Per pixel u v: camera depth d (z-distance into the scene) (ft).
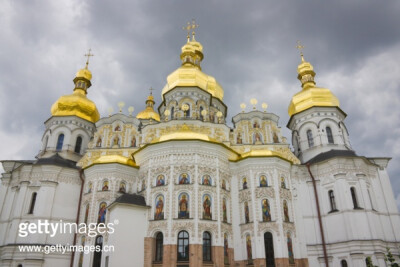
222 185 124.36
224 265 112.47
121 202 112.88
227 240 117.70
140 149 131.95
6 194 144.77
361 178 130.62
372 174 140.46
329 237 127.65
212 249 110.83
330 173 136.05
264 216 119.96
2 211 140.46
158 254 111.24
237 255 118.73
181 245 108.78
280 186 126.41
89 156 151.84
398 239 129.08
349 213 124.57
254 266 112.98
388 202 135.95
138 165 134.82
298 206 132.46
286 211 124.16
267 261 113.91
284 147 151.23
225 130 150.71
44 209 129.80
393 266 82.89
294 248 119.55
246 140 157.58
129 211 113.39
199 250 107.24
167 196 115.65
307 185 139.23
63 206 133.80
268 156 128.57
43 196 131.85
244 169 130.00
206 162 123.03
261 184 125.70
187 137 125.59
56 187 135.54
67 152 168.66
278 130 159.63
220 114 162.50
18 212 129.29
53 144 171.63
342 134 163.63
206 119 166.61
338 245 123.24
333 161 135.74
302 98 173.68
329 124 163.43
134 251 109.40
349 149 160.76
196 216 111.24
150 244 111.04
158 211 115.44
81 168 142.61
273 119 163.63
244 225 121.39
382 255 116.47
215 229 113.50
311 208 134.82
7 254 122.62
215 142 125.70
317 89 173.58
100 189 128.88
